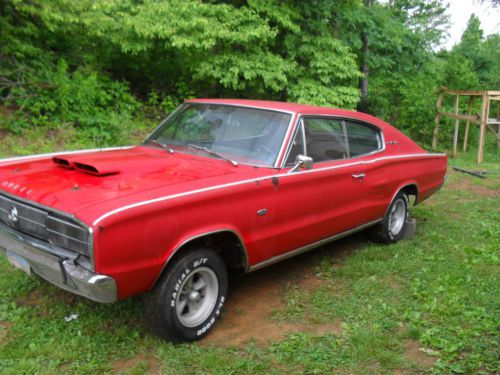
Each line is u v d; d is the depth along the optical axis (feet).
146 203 10.25
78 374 10.23
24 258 11.17
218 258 12.14
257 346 11.66
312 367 10.77
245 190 12.33
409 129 52.95
